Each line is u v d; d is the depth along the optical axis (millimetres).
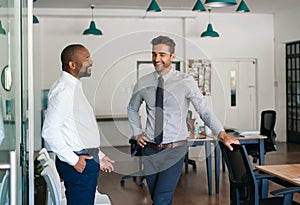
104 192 5453
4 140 1760
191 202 4945
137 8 9836
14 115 1871
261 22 10648
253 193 2957
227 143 2322
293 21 9922
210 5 5484
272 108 10766
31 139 2129
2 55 1754
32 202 2127
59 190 2773
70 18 9984
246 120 10656
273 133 6805
